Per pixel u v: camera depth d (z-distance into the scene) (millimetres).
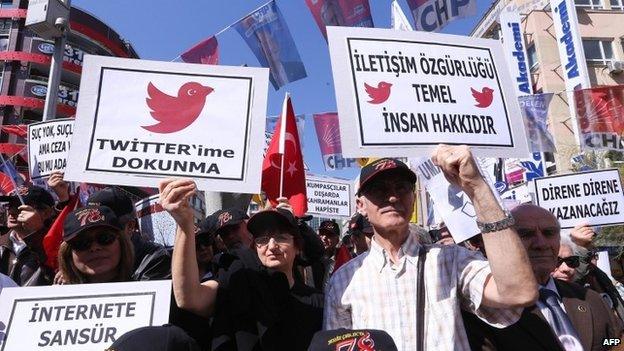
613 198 4762
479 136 2242
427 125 2191
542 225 2551
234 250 2715
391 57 2252
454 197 3629
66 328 2115
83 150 2191
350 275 2141
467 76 2320
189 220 2088
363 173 2160
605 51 20406
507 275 1647
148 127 2271
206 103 2346
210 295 2322
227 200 4551
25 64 36750
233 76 2402
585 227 3938
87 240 2369
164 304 2156
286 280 2438
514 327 2285
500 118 2299
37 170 4754
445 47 2336
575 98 7543
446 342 1833
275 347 2230
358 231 5266
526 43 20703
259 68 2426
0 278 2561
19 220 3328
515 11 19250
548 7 20438
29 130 4879
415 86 2234
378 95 2180
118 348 1444
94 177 2166
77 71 37750
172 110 2311
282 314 2350
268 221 2502
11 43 36812
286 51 6141
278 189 3689
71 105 37719
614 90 7488
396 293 1977
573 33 17203
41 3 5676
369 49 2240
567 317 2447
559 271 3270
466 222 3539
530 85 17297
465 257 1990
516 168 15031
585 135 7449
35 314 2135
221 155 2281
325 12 5797
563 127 18562
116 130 2246
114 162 2203
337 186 7234
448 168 1798
